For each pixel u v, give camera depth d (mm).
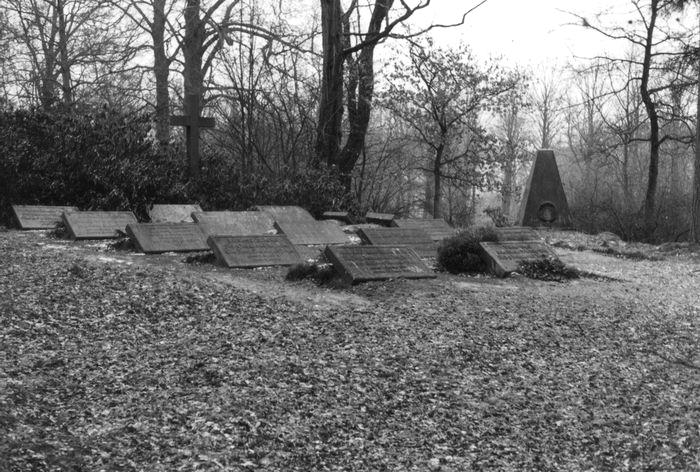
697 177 22719
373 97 29312
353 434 6137
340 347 8234
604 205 28797
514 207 59781
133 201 18453
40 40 29922
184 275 11203
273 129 30688
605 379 8117
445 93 28516
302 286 11391
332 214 22203
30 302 8602
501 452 6145
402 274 12320
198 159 20625
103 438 5406
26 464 4676
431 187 40812
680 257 18844
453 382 7562
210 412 6105
